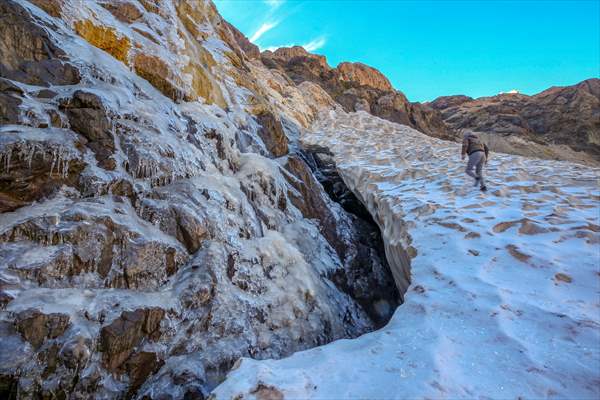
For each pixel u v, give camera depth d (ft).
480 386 7.12
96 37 19.60
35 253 11.05
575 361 7.55
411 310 10.87
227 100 32.65
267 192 24.21
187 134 21.17
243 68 46.19
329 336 18.74
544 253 12.68
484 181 22.35
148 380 11.68
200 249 15.75
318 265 23.04
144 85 20.71
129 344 11.48
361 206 35.40
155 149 17.01
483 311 9.89
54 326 10.19
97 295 11.70
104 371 10.77
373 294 25.72
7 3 14.84
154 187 16.37
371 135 47.73
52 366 9.82
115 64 19.33
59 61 15.76
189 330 13.35
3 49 14.05
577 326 8.70
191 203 16.80
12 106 12.80
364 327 22.30
